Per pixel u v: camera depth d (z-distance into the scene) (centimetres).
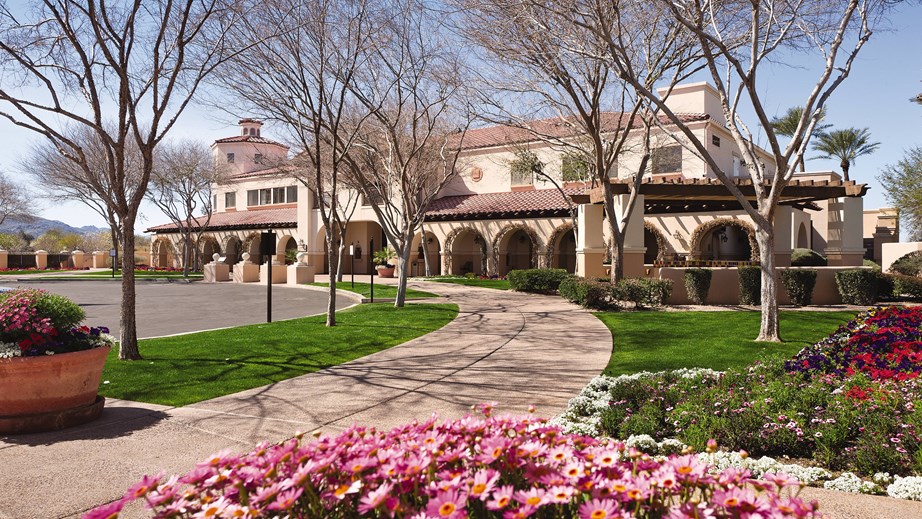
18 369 514
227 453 217
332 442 223
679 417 476
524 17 1105
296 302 1961
